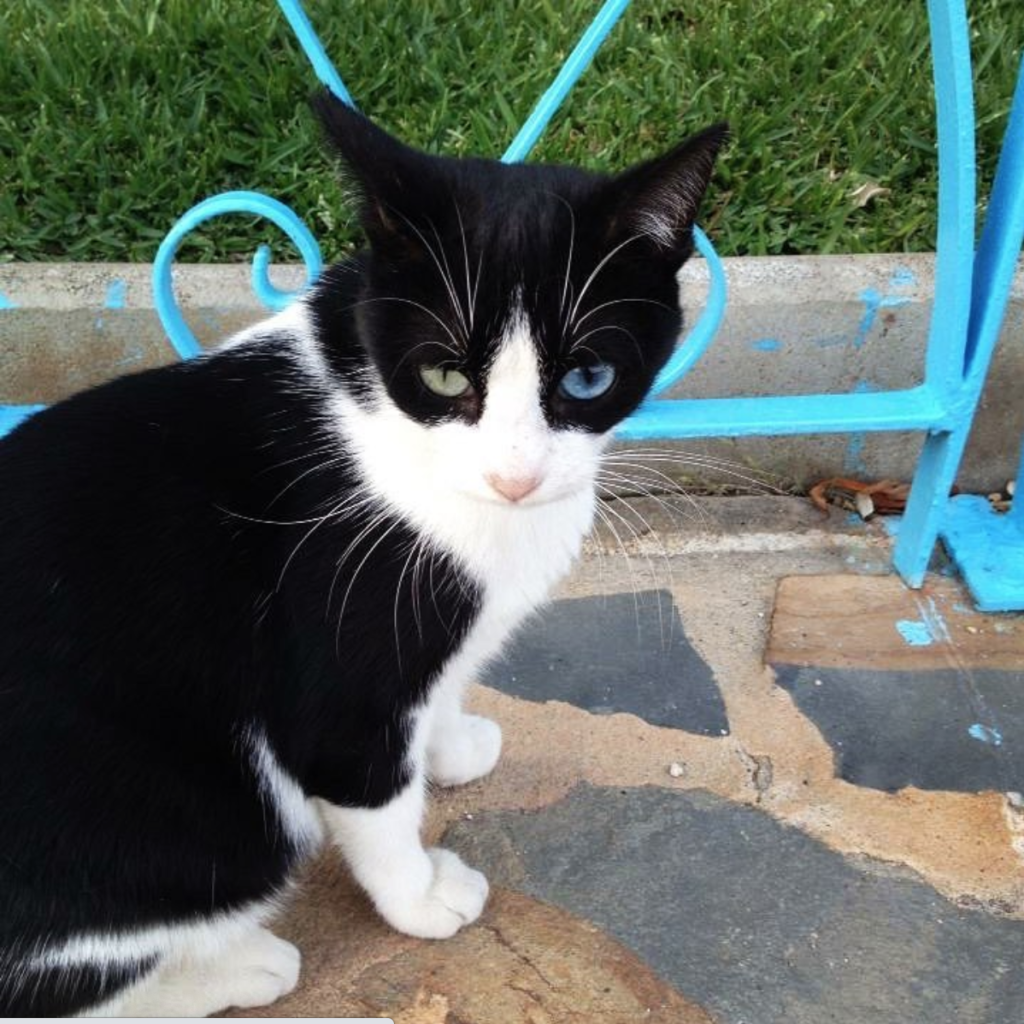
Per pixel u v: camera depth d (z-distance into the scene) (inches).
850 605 21.8
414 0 27.8
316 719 15.0
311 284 16.1
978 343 19.5
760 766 19.2
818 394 22.6
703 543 22.8
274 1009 16.3
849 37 27.7
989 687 20.4
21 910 14.0
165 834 14.7
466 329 13.7
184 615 14.3
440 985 16.5
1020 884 17.7
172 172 24.7
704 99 25.9
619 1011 16.2
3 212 23.9
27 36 26.4
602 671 20.6
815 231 24.7
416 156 13.9
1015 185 18.4
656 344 14.8
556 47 27.1
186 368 15.1
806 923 17.2
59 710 13.9
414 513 14.4
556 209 13.8
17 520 14.2
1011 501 23.5
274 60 26.5
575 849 18.1
